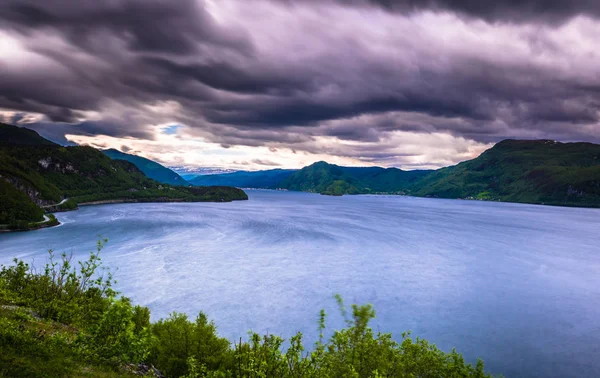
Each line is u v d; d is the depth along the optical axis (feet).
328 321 211.00
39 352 56.39
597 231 617.21
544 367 174.19
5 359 50.98
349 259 359.66
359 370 74.69
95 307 94.94
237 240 444.55
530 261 372.58
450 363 106.73
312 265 331.16
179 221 626.64
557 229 639.35
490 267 345.10
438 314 230.68
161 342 98.63
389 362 84.99
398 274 312.09
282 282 277.44
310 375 62.23
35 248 363.76
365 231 555.69
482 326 215.10
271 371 62.34
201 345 99.55
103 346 64.08
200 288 254.68
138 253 350.84
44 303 89.71
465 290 276.00
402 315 227.61
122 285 254.06
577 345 195.11
